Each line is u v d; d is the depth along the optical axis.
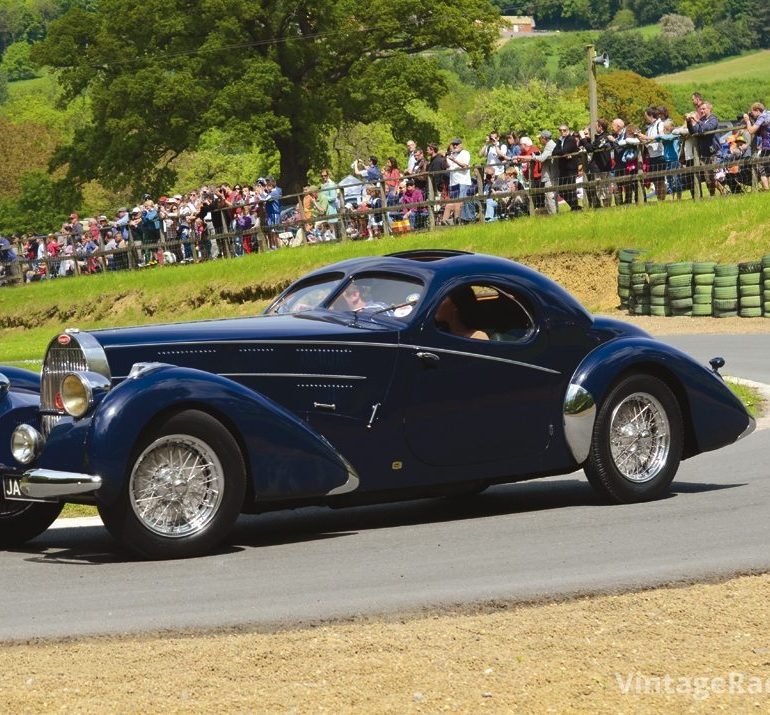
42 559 10.61
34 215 117.38
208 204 50.50
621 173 38.94
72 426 10.05
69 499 10.34
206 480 10.13
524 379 11.51
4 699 6.55
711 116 36.81
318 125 75.75
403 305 11.29
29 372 11.97
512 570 8.98
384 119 77.56
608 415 11.68
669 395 11.96
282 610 8.06
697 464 13.98
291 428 10.37
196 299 47.16
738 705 6.18
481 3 80.06
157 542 9.96
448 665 6.83
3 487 10.94
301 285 12.10
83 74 74.81
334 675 6.72
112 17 74.19
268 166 122.00
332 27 75.12
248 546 10.59
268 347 10.71
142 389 9.84
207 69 71.69
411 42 79.50
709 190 37.31
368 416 10.96
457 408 11.26
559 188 40.00
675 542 9.69
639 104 154.75
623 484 11.74
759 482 12.42
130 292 50.50
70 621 8.10
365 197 46.06
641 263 33.19
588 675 6.63
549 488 13.40
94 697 6.53
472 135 149.12
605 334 11.98
